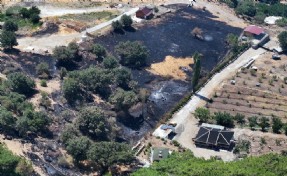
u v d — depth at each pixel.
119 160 128.88
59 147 135.00
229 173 113.62
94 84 157.62
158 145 141.50
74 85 153.12
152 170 119.25
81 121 140.88
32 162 128.12
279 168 117.94
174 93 165.62
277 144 142.50
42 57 174.12
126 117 151.00
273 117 153.62
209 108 159.00
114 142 132.88
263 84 171.38
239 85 170.38
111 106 153.88
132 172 128.38
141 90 160.50
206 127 146.00
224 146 141.38
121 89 157.38
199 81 172.00
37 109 146.88
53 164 129.00
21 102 145.50
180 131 148.50
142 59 175.88
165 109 158.25
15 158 117.62
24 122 134.62
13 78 153.50
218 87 169.38
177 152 135.75
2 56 171.62
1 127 136.25
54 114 147.12
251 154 138.88
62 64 170.75
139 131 147.88
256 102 162.25
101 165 129.38
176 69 177.75
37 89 156.88
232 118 152.00
